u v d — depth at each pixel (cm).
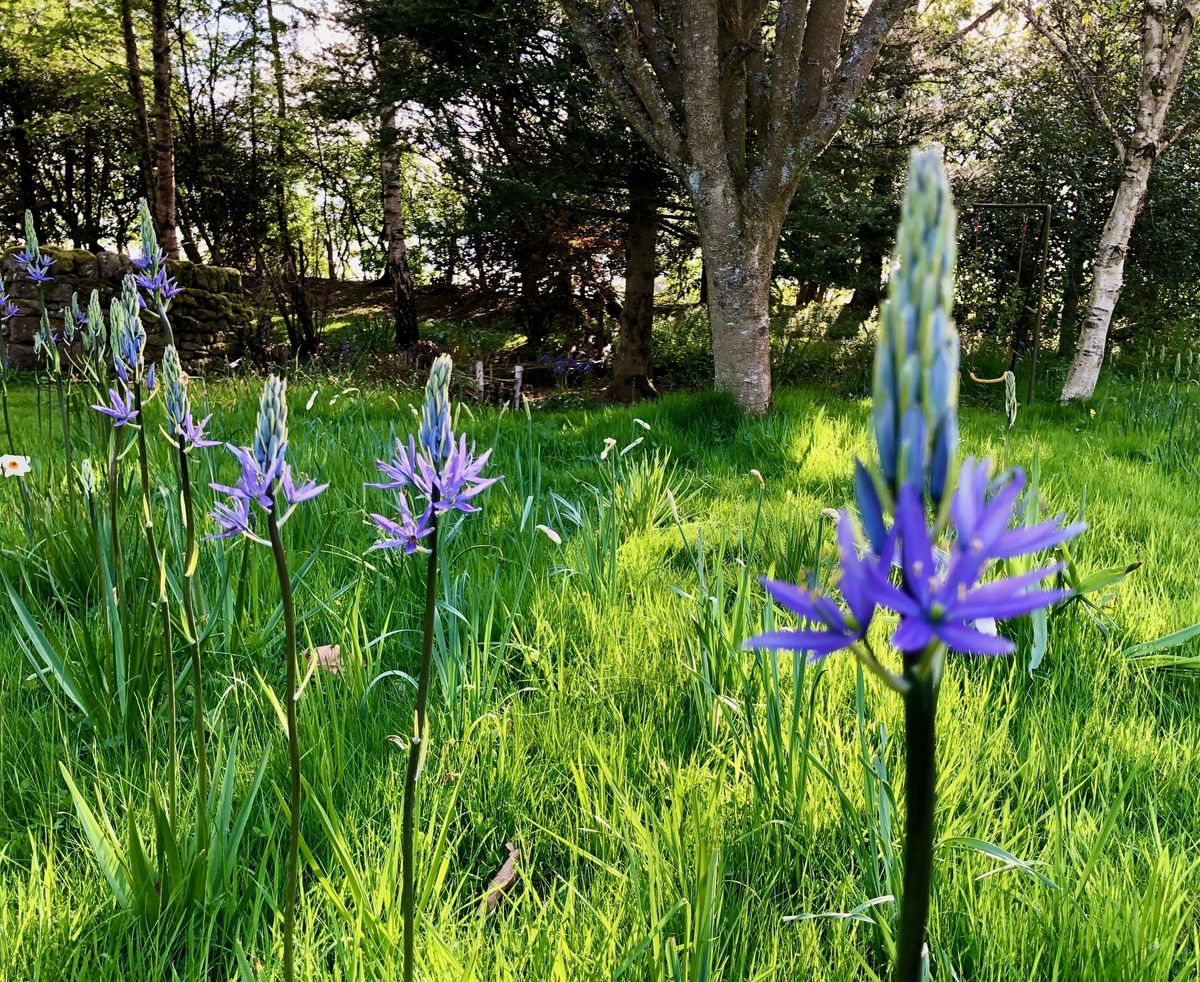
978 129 1585
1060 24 1114
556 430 770
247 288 2006
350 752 272
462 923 204
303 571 351
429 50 1211
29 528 392
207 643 314
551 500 489
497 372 1522
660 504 505
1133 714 305
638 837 219
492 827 250
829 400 975
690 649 319
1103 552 452
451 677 292
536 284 1703
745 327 848
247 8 2020
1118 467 640
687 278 1980
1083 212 1446
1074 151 1436
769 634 67
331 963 202
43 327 416
